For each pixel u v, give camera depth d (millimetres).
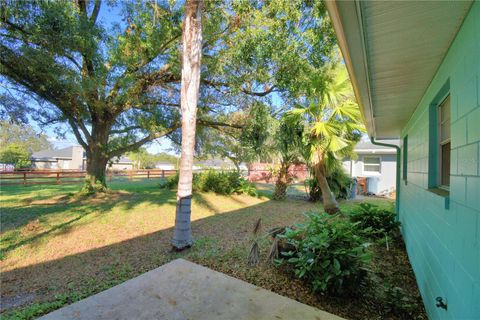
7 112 6246
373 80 2430
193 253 4238
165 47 7379
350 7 1283
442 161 2463
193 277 2523
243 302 2090
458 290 1630
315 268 2605
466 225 1509
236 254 4074
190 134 4516
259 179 17266
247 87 7926
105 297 2141
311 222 3209
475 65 1396
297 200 10102
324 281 2496
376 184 12109
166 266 2789
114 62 6742
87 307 1986
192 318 1855
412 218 3623
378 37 1685
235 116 9156
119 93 7324
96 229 5492
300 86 6836
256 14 6074
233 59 6918
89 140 8922
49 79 5922
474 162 1407
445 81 1963
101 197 8586
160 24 6891
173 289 2285
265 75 7023
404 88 2637
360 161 12680
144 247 4633
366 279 2754
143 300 2105
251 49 6508
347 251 2561
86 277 3492
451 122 1813
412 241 3553
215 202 8828
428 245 2490
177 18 6934
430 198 2426
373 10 1392
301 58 6379
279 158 9844
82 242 4824
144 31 7125
